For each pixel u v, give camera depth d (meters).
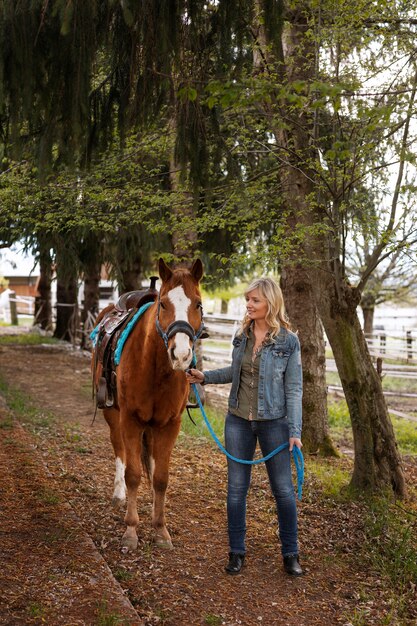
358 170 5.07
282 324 3.78
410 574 3.83
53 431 7.05
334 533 4.48
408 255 4.95
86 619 3.01
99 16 5.18
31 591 3.22
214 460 6.27
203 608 3.34
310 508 4.98
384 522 4.59
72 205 6.31
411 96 4.70
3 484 4.86
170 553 3.97
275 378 3.70
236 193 5.76
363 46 4.98
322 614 3.37
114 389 4.51
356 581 3.78
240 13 5.05
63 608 3.08
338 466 6.50
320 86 3.42
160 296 3.79
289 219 6.27
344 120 5.25
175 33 4.88
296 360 3.75
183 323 3.56
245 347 3.81
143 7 4.79
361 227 5.18
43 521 4.18
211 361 15.53
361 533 4.48
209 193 5.69
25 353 14.64
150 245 11.07
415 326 26.06
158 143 6.05
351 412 5.41
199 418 8.20
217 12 5.11
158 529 4.12
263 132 5.99
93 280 15.81
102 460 5.98
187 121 5.25
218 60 5.18
